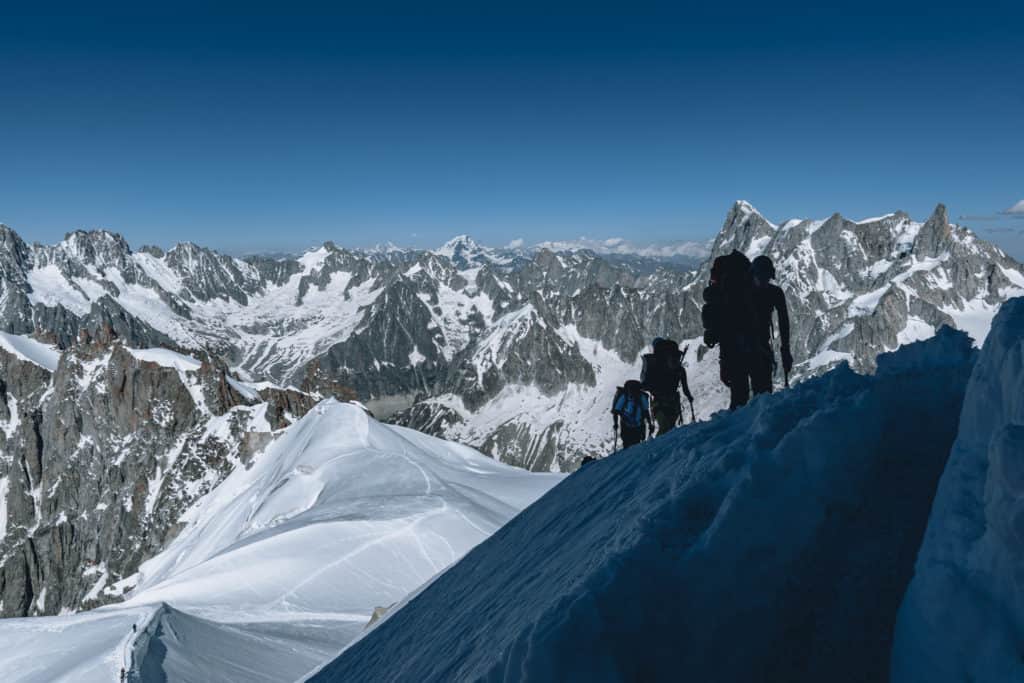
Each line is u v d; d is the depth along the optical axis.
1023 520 3.13
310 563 55.03
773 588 4.36
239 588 49.50
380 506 73.56
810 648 4.07
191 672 25.77
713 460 5.63
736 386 10.44
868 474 5.20
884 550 4.49
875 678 3.73
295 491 100.06
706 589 4.13
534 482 111.12
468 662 6.21
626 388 14.49
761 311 10.06
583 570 5.19
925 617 3.60
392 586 54.69
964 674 3.24
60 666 25.27
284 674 29.61
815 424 5.01
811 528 4.71
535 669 3.77
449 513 70.94
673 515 4.73
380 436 124.44
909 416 5.87
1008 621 3.13
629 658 3.81
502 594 7.82
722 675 3.99
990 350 4.59
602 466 11.23
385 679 9.33
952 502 4.07
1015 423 3.65
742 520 4.40
